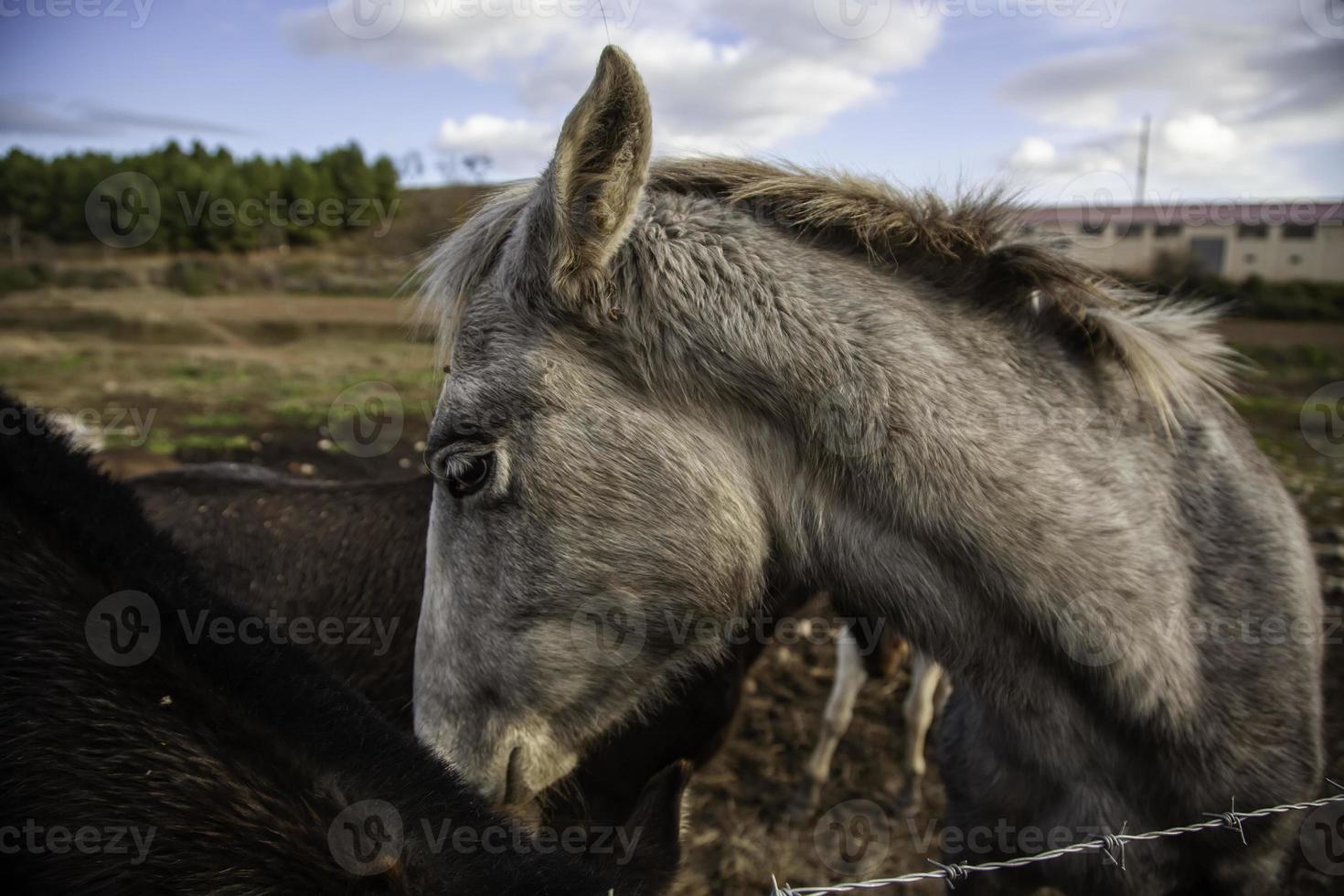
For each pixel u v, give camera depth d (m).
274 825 1.12
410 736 1.38
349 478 7.33
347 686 1.45
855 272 1.76
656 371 1.69
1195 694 1.79
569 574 1.71
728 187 1.84
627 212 1.58
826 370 1.67
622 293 1.68
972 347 1.76
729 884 3.23
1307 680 1.92
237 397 11.09
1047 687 1.78
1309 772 1.92
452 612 1.82
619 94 1.49
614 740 2.52
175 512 2.85
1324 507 6.29
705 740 2.71
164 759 1.13
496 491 1.69
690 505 1.71
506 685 1.79
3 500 1.26
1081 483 1.72
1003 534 1.67
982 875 2.17
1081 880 1.94
